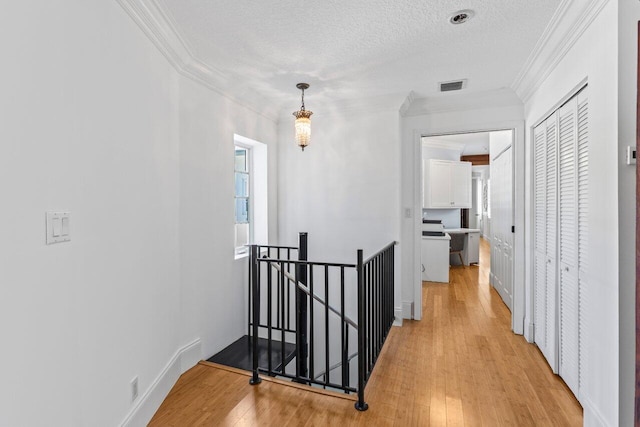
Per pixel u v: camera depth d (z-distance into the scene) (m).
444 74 2.72
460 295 4.51
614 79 1.46
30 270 1.04
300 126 2.88
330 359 3.66
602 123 1.57
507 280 3.92
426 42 2.19
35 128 1.07
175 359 2.23
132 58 1.70
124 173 1.63
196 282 2.52
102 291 1.44
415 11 1.84
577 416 1.87
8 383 0.96
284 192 3.81
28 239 1.04
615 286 1.46
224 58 2.41
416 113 3.45
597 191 1.62
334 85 2.97
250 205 3.65
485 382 2.23
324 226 3.66
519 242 3.10
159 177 2.02
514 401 2.01
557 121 2.28
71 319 1.24
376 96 3.25
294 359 3.44
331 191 3.62
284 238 3.81
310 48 2.27
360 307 1.94
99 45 1.42
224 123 2.89
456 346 2.84
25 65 1.03
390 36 2.12
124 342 1.61
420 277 3.51
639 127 1.23
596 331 1.64
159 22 1.86
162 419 1.84
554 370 2.33
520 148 3.10
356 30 2.04
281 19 1.92
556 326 2.32
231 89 2.90
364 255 3.50
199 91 2.56
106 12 1.47
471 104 3.24
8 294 0.96
